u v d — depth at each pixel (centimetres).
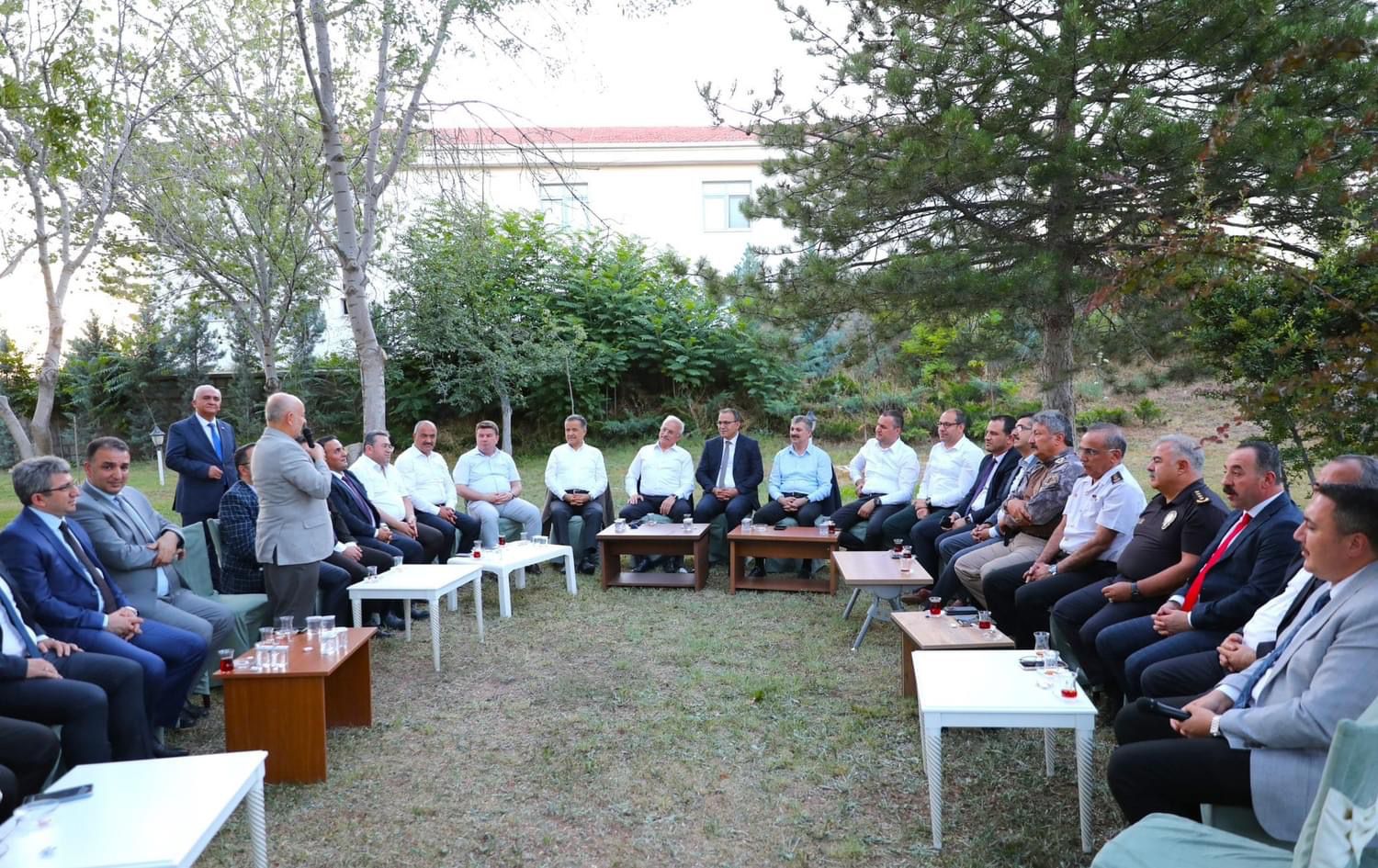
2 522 1064
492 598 648
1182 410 1210
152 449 1495
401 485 680
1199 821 252
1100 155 573
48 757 291
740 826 310
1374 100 507
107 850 208
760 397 1455
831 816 316
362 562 571
